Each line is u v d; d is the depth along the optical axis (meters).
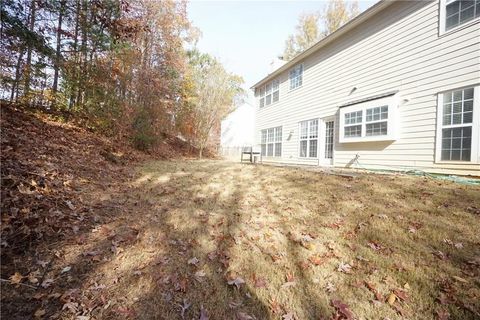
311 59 10.70
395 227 3.01
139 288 1.89
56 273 1.95
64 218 2.70
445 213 3.34
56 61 7.11
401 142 6.89
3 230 2.16
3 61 5.84
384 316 1.68
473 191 4.29
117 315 1.63
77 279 1.92
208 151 19.80
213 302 1.80
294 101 11.90
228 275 2.11
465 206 3.55
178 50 14.02
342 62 9.00
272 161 13.78
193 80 16.89
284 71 12.77
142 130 10.02
